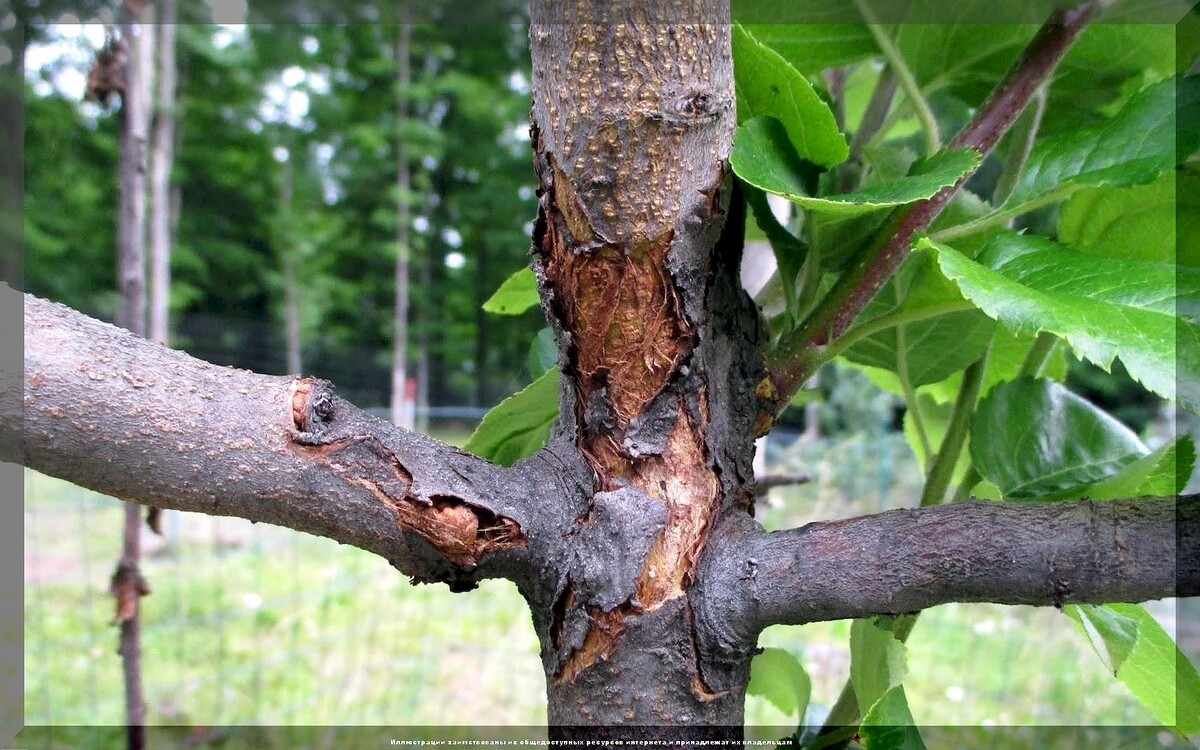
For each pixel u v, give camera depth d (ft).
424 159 18.75
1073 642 6.06
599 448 0.86
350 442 0.76
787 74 0.87
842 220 0.95
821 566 0.78
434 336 18.45
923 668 5.65
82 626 5.62
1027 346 1.31
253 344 17.78
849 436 9.41
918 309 0.93
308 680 5.25
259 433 0.73
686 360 0.84
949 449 1.15
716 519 0.86
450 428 11.10
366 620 6.23
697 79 0.78
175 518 7.49
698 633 0.83
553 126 0.80
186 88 17.21
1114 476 1.01
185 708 4.84
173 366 0.73
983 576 0.73
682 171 0.80
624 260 0.83
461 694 5.16
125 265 1.56
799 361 0.95
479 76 18.35
